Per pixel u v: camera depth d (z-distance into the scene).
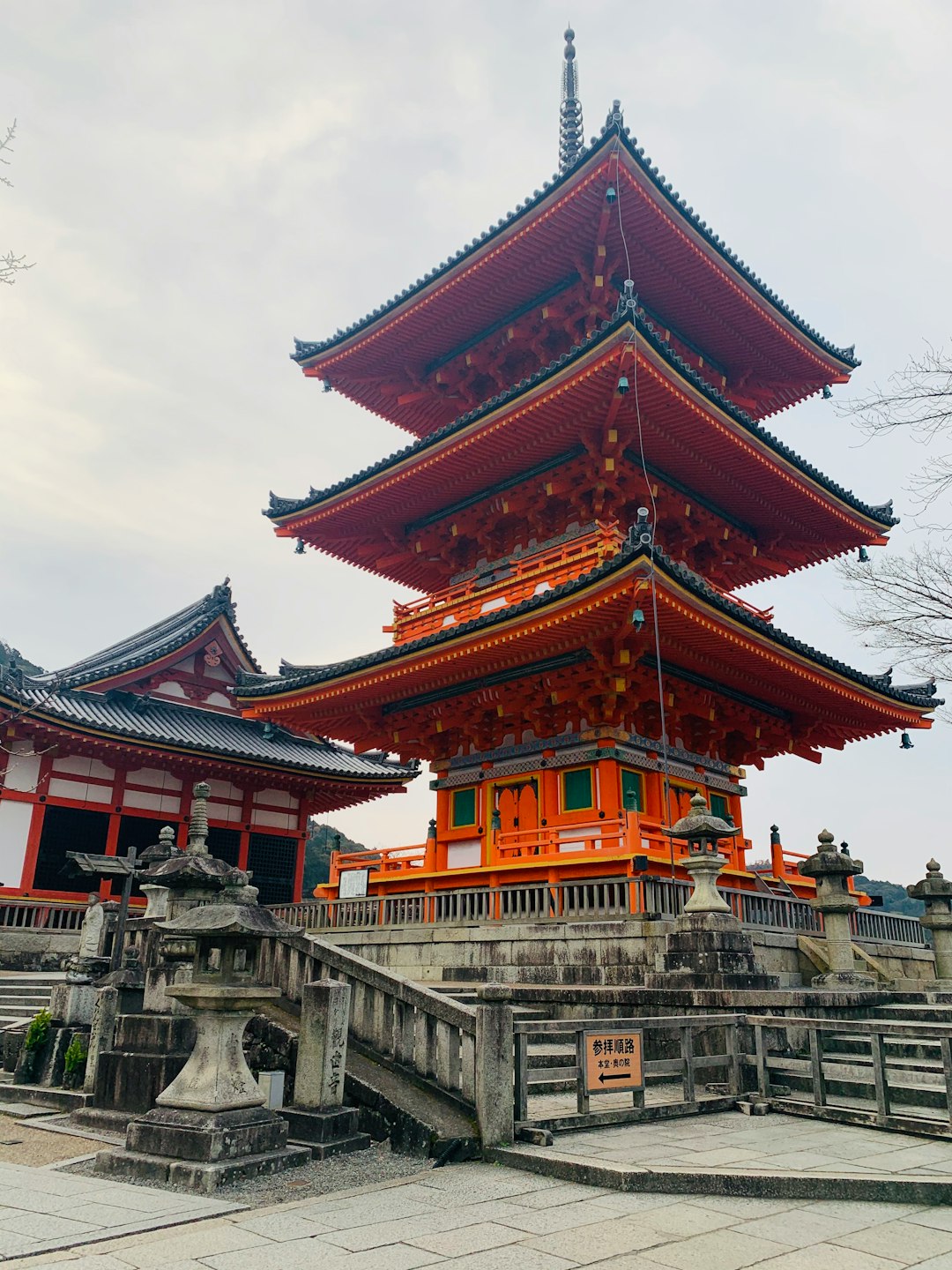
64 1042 15.02
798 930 21.98
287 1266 6.63
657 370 22.38
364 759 46.41
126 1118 12.04
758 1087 13.16
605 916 18.80
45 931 31.30
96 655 43.31
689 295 29.73
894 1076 13.79
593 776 25.03
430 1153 10.15
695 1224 7.72
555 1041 15.73
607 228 26.97
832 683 26.41
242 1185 9.15
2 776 33.38
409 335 31.86
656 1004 15.16
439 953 21.00
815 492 28.17
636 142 24.52
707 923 15.80
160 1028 12.38
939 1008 16.22
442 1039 11.37
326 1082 10.81
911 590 19.14
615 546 24.67
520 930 19.52
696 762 28.22
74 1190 9.02
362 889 28.19
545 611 22.03
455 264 28.70
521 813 26.64
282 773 40.12
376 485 28.97
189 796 38.75
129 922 16.73
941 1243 7.30
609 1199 8.53
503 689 26.42
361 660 26.73
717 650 23.91
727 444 25.42
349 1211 8.12
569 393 23.58
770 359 32.84
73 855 16.94
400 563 33.50
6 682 31.95
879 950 23.53
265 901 40.78
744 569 32.12
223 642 44.28
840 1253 7.00
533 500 28.33
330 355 33.00
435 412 35.56
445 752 29.58
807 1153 9.96
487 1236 7.35
